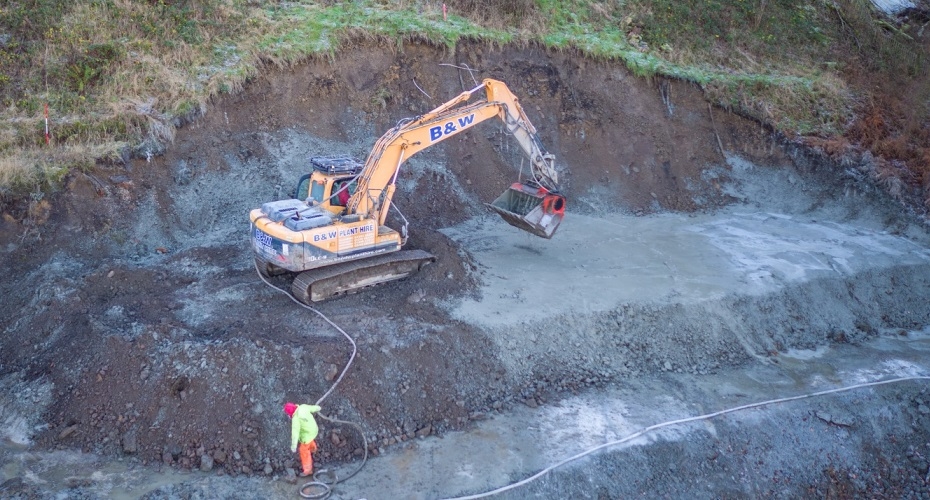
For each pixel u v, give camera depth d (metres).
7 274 12.75
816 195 19.80
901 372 12.84
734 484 10.26
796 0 26.28
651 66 21.02
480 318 12.06
